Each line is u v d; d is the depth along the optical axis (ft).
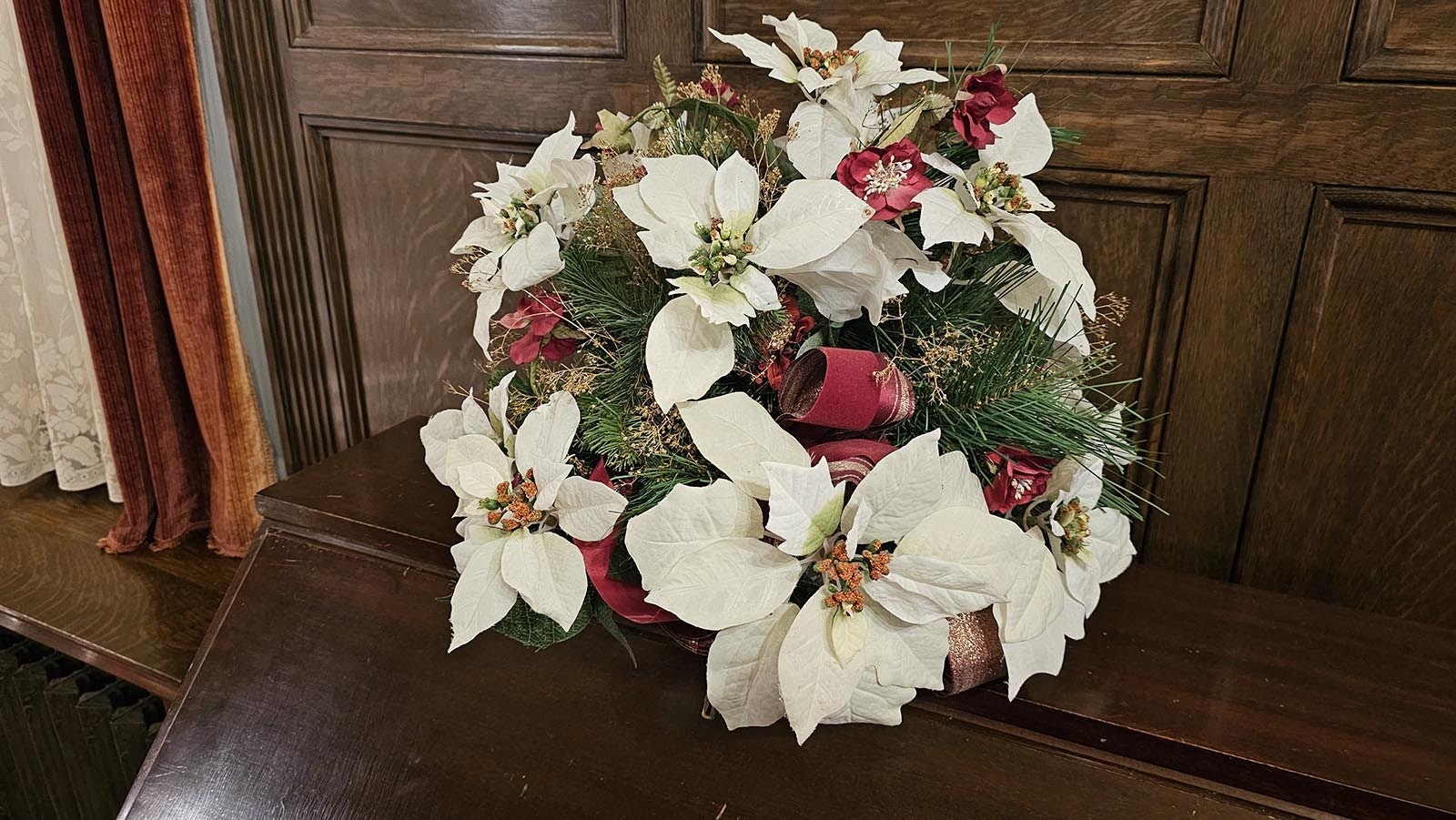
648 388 2.33
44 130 4.01
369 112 3.70
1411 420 2.60
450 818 2.38
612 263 2.44
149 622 4.20
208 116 4.29
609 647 2.59
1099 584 2.62
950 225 2.06
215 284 4.28
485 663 2.64
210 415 4.46
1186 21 2.53
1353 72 2.37
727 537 2.05
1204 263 2.68
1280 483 2.79
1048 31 2.67
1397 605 2.77
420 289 3.92
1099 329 2.68
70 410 5.04
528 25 3.31
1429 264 2.46
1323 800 2.06
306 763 2.59
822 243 2.01
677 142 2.42
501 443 2.51
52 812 4.71
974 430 2.26
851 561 2.02
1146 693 2.31
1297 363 2.65
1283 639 2.55
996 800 2.15
